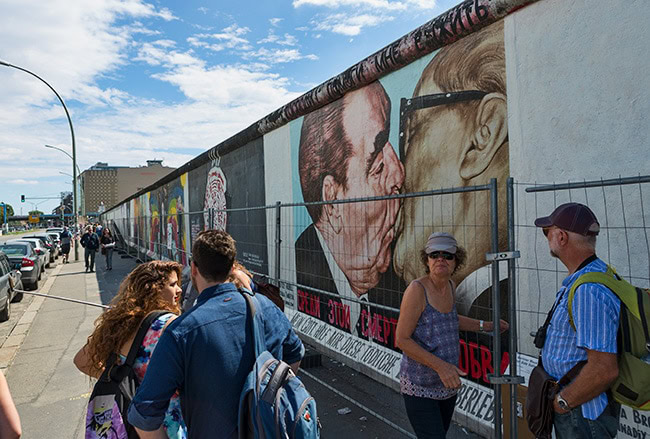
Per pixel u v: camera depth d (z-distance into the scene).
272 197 8.37
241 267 2.82
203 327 1.89
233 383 1.87
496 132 3.85
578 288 1.89
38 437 4.41
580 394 1.84
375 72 5.29
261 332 2.03
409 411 2.76
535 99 3.50
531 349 3.47
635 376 1.77
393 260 5.19
